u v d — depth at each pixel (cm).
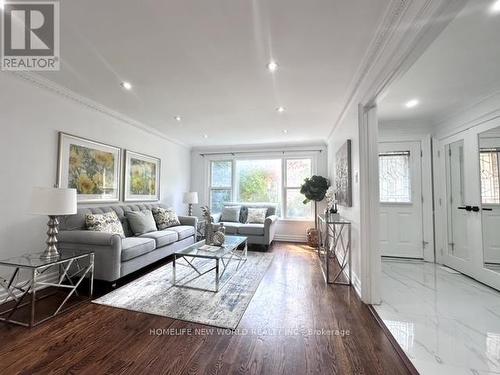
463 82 243
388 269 339
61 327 184
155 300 231
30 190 247
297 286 271
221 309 215
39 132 255
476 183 296
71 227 273
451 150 343
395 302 235
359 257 250
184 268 329
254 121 382
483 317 207
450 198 346
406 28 148
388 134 393
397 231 393
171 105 316
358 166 254
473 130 299
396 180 393
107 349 159
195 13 154
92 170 320
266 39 180
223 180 583
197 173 591
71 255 234
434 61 204
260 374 138
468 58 200
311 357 154
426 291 262
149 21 162
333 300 237
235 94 279
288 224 538
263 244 442
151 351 158
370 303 230
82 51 198
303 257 393
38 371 139
